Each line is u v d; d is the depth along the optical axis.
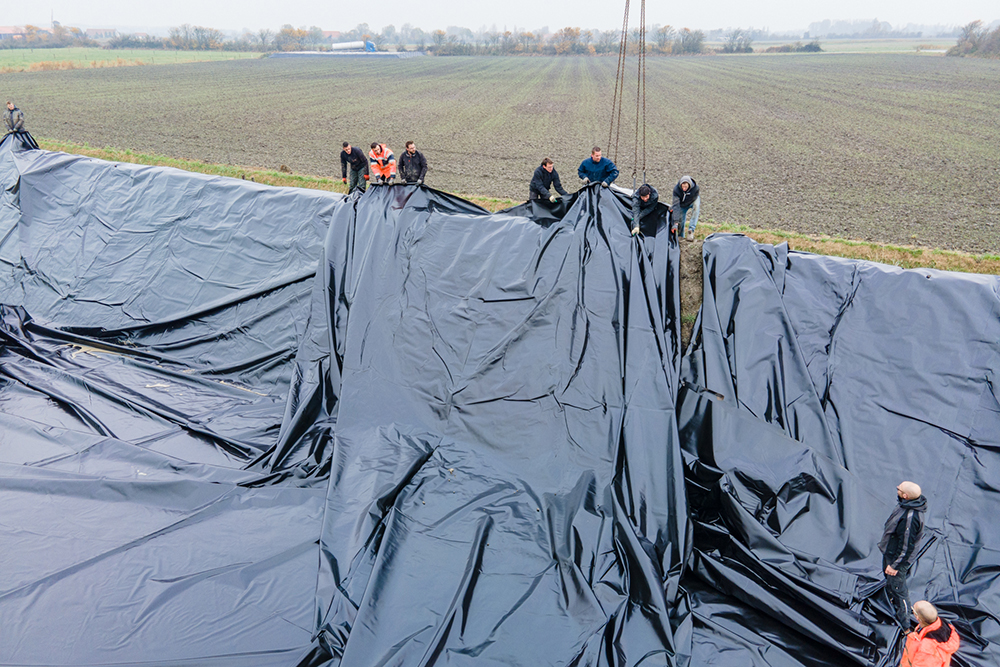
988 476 7.56
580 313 9.40
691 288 10.62
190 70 82.62
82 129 33.59
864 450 8.11
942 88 51.00
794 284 9.59
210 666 5.84
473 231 10.80
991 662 6.22
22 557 7.07
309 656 5.93
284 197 13.03
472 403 9.18
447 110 43.34
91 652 5.95
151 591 6.70
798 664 6.42
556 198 11.39
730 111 40.81
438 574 6.89
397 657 5.86
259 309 11.97
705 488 8.18
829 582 7.00
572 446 8.49
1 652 5.93
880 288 9.16
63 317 13.28
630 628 6.50
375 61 108.25
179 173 14.44
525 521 7.67
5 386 11.12
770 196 20.00
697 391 8.73
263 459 9.10
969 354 8.29
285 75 74.81
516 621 6.46
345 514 7.69
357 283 10.83
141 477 8.53
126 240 13.91
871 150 27.48
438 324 9.98
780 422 8.43
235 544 7.42
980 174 22.59
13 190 15.37
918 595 6.97
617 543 7.37
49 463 8.89
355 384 9.80
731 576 7.19
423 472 8.46
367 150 28.81
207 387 11.27
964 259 11.62
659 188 21.31
